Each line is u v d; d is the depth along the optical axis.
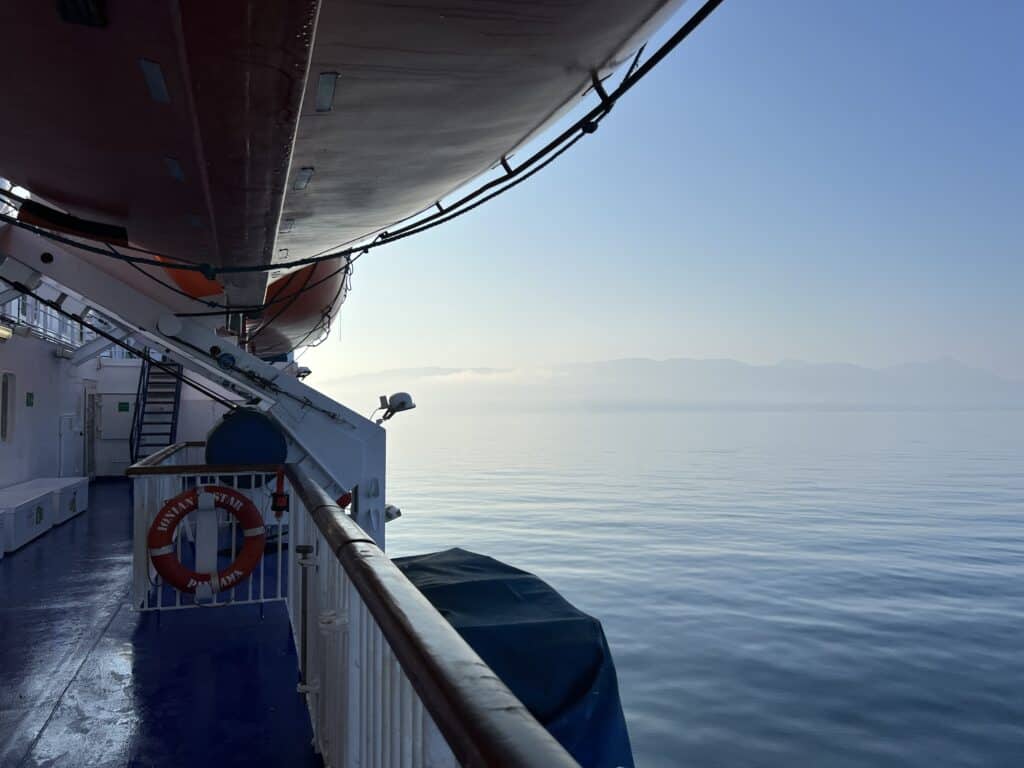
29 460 11.86
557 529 29.48
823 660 13.73
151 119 3.99
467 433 158.88
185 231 5.97
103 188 5.34
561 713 2.87
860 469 64.88
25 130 4.72
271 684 4.60
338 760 2.92
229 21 2.73
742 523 31.72
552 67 4.65
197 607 6.20
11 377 11.00
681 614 16.81
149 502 6.40
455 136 5.54
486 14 3.89
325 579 3.32
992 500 41.88
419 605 1.64
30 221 6.52
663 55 4.18
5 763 3.63
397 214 7.48
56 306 8.58
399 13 3.81
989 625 16.33
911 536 29.06
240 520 6.07
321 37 3.99
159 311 8.38
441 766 1.44
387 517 9.23
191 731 3.96
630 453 88.19
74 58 3.55
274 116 3.60
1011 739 10.54
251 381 8.61
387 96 4.70
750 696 11.86
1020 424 193.00
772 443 110.81
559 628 3.01
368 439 8.88
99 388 17.38
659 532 28.86
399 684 1.70
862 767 9.63
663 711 11.25
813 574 21.47
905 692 12.21
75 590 6.91
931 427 175.62
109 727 4.02
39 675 4.77
